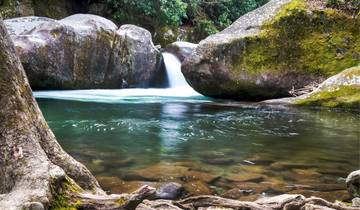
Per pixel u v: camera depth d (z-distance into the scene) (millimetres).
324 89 10125
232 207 3014
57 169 2732
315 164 5051
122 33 13594
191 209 3031
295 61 11414
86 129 7031
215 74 11336
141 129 7156
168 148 5773
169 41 19094
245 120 8195
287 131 7227
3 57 2953
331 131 7254
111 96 11852
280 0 12297
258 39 11406
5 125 2828
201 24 21172
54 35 11656
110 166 4758
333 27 11578
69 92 12109
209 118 8398
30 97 3082
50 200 2512
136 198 2604
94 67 12703
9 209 2295
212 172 4586
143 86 14070
